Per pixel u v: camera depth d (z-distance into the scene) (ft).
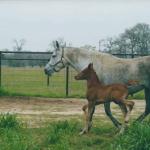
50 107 51.88
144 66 34.40
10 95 63.57
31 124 39.04
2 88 64.95
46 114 46.01
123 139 29.71
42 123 39.68
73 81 100.42
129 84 33.96
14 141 30.12
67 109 50.26
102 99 33.88
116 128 35.76
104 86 34.01
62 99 60.95
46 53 63.72
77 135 33.65
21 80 103.55
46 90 74.95
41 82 98.63
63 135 32.83
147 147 28.07
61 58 37.04
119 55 65.26
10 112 46.98
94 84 34.14
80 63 36.17
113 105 55.21
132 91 34.65
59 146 30.09
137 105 55.42
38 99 59.88
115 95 33.55
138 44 126.41
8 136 32.12
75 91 73.05
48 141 31.45
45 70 37.68
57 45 37.29
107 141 31.63
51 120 41.65
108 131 35.27
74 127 35.35
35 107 51.70
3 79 105.40
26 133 34.35
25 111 48.16
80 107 52.21
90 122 34.40
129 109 33.45
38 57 94.22
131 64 34.63
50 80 107.14
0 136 32.32
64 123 35.37
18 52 63.21
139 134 28.94
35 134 34.09
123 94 33.60
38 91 72.08
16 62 101.45
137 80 34.32
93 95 34.06
